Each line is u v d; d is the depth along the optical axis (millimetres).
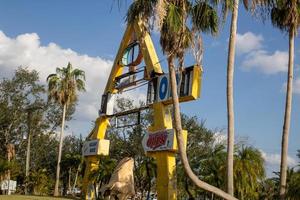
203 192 45562
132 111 42500
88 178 47969
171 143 32969
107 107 46500
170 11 20391
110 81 46344
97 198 44938
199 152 60969
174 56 20797
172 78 21062
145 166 50062
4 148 71938
